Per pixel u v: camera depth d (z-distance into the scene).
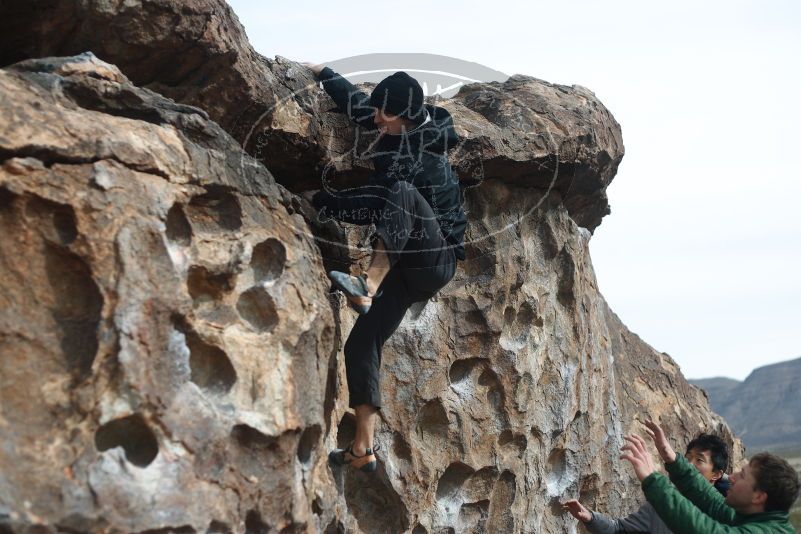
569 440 6.44
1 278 2.98
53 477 2.85
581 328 6.52
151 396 3.08
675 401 8.76
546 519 6.27
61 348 3.04
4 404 2.89
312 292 3.85
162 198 3.30
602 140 6.36
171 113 3.58
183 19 3.91
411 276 4.12
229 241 3.59
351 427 4.86
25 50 3.88
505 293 5.65
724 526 3.71
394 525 5.13
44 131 3.09
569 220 6.42
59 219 3.09
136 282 3.13
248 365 3.47
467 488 5.48
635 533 4.67
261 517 3.39
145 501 2.98
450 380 5.49
